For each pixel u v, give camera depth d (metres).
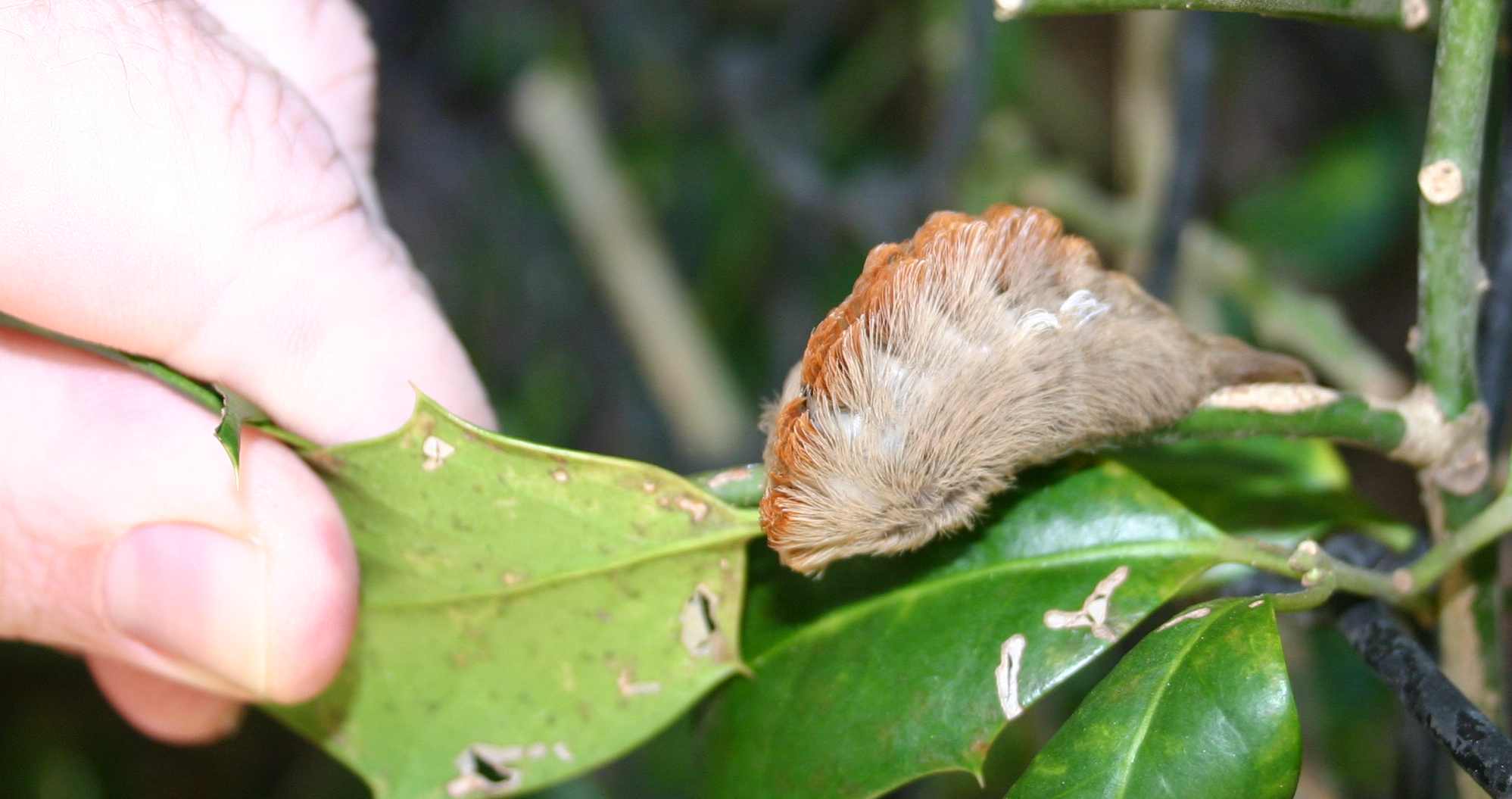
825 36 0.56
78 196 0.27
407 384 0.28
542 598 0.28
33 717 0.49
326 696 0.29
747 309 0.55
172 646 0.28
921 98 0.55
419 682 0.29
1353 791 0.38
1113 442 0.28
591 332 0.56
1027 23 0.46
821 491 0.27
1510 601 0.32
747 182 0.53
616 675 0.28
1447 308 0.27
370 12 0.57
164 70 0.28
